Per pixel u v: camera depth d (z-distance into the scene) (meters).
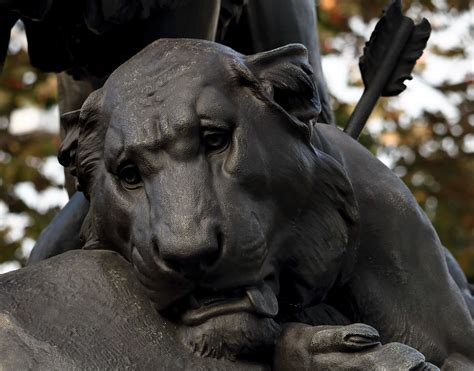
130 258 2.83
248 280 2.73
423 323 3.10
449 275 3.18
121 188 2.78
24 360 2.69
